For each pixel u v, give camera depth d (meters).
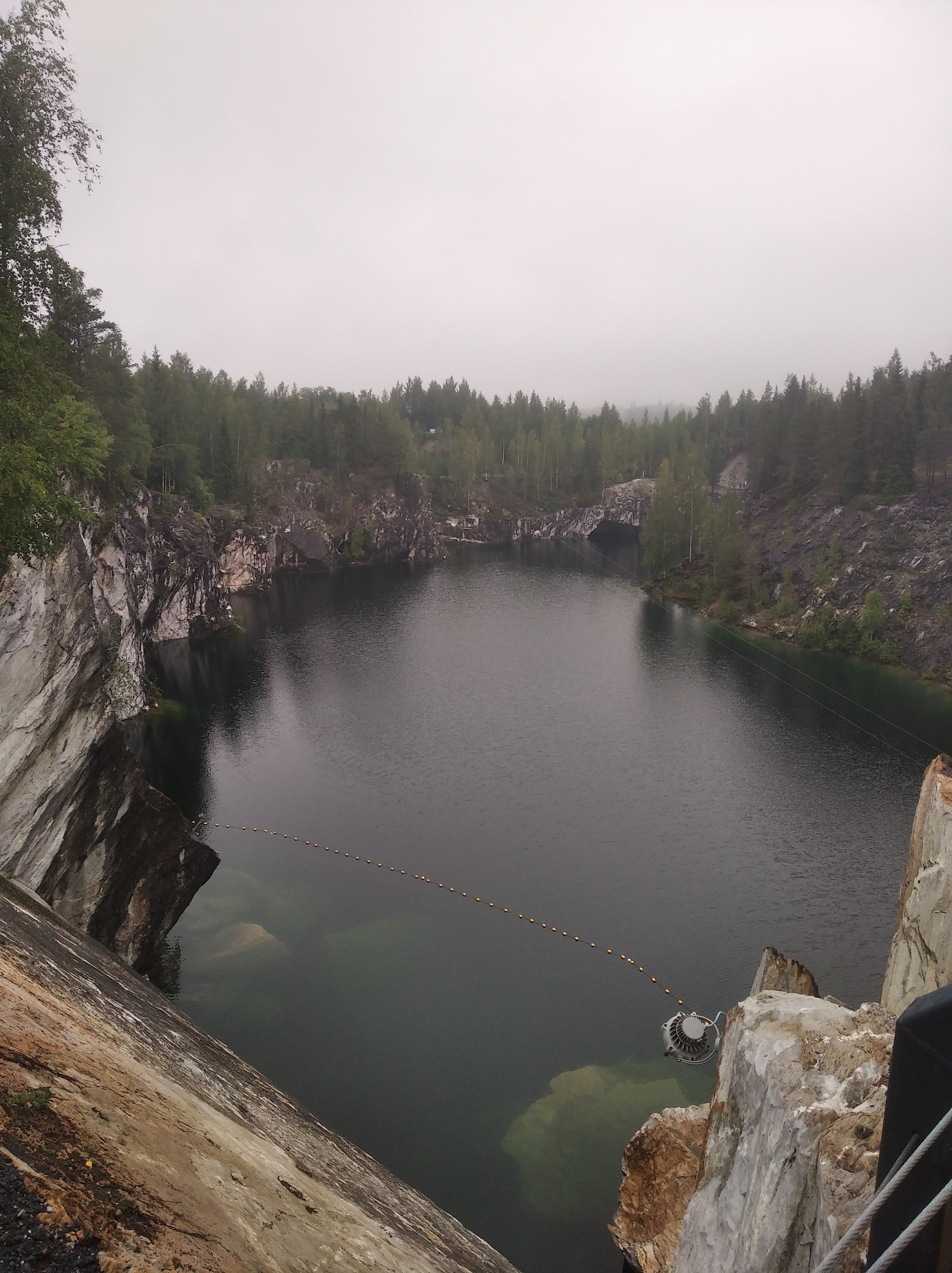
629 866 38.66
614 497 171.88
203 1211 7.61
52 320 22.03
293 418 148.50
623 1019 27.77
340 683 68.44
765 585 100.75
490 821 43.22
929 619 80.19
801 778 49.50
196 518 96.06
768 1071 10.67
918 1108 3.47
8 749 20.25
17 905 15.24
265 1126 12.67
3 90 18.94
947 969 15.32
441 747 53.94
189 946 30.89
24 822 20.94
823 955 31.98
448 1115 23.17
